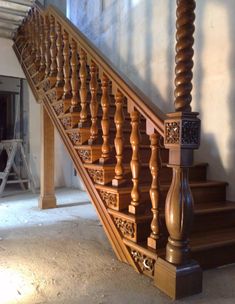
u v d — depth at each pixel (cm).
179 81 176
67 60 309
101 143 267
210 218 249
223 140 299
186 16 176
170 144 176
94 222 337
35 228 311
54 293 177
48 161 409
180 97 176
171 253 178
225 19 295
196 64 326
